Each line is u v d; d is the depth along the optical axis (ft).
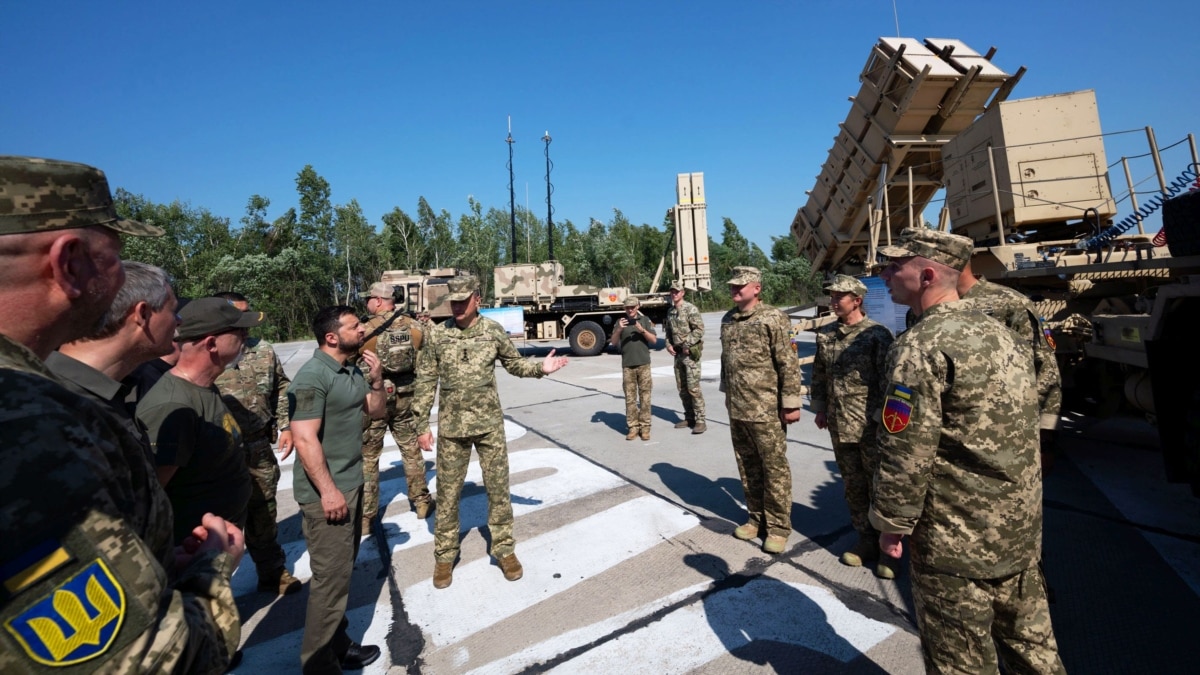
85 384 4.15
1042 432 9.12
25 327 2.98
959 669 5.48
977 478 5.44
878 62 25.94
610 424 23.45
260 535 10.44
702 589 10.01
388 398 13.62
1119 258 15.49
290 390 7.66
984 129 20.83
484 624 9.29
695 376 21.24
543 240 152.05
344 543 7.71
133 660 2.56
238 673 8.28
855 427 10.41
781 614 9.12
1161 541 10.81
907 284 6.36
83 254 3.11
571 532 12.76
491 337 10.85
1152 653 7.70
